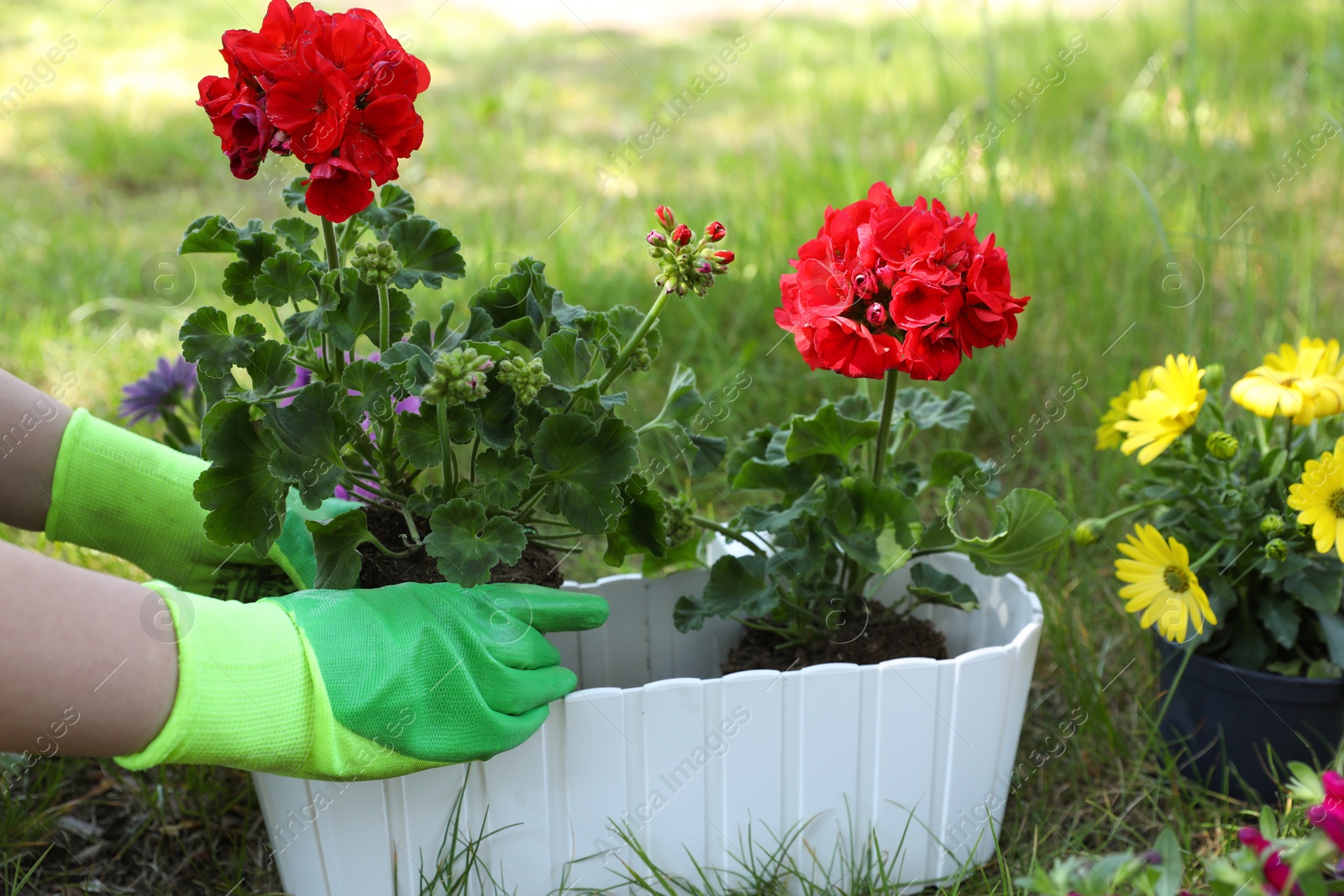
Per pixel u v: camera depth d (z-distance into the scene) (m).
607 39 5.29
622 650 1.39
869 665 1.17
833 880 1.24
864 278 1.05
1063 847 1.30
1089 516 1.85
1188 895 0.81
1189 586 1.26
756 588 1.27
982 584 1.38
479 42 5.30
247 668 0.93
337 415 1.01
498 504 1.04
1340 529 1.18
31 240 2.84
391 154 0.96
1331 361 1.30
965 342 1.08
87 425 1.14
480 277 2.47
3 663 0.79
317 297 1.09
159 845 1.34
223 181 3.42
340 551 1.07
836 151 3.25
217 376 1.04
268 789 1.14
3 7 5.41
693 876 1.21
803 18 5.73
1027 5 5.13
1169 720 1.42
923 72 4.27
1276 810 1.31
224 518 1.02
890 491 1.17
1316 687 1.28
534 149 3.65
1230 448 1.28
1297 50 4.05
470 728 1.03
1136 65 4.01
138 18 5.50
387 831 1.11
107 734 0.85
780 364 2.26
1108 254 2.59
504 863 1.15
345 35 0.95
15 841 1.30
